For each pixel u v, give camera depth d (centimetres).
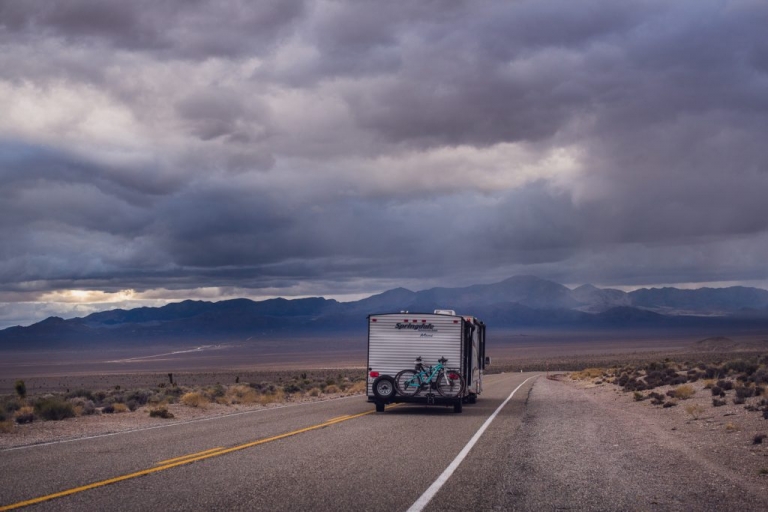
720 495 1047
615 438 1706
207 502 970
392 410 2608
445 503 971
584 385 4750
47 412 2256
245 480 1126
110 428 1983
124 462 1308
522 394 3659
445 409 2655
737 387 2472
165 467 1248
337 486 1080
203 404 2823
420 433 1795
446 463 1303
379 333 2483
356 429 1888
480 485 1098
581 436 1745
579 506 967
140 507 939
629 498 1021
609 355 15800
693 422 2000
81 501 974
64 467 1254
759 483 1138
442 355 2445
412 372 2436
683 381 3569
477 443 1595
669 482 1141
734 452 1444
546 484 1115
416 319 2466
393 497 1005
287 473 1190
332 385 4528
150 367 18700
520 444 1587
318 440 1639
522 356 19175
